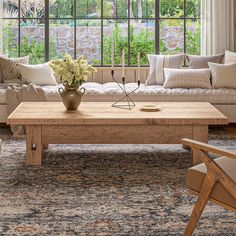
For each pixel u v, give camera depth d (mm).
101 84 6172
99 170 3674
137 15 6457
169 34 6492
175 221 2633
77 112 3955
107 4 6445
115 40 6488
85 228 2525
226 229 2527
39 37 6488
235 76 5613
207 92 5363
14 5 6426
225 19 6320
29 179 3420
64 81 4000
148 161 3967
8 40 6465
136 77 6312
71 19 6461
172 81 5629
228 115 5371
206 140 3822
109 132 3836
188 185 2344
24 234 2438
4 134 5129
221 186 2182
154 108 4047
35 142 3789
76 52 6508
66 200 2971
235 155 2098
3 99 5266
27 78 5773
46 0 6402
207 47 6355
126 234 2449
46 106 4293
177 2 6438
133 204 2906
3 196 3039
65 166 3789
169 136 3844
